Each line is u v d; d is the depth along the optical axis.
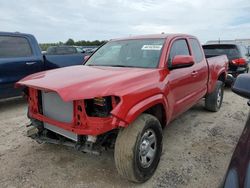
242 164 1.42
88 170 3.25
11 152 3.75
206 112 5.86
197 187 2.91
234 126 4.92
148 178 3.00
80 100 2.67
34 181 3.02
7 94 5.94
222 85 5.97
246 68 9.26
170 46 3.79
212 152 3.77
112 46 4.29
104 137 2.85
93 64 4.02
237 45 9.09
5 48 5.84
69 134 2.91
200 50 5.01
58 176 3.12
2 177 3.10
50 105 3.05
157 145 3.11
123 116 2.52
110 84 2.64
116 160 2.74
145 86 2.90
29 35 6.40
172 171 3.23
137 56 3.77
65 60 7.08
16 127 4.82
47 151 3.77
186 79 3.98
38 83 2.87
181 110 4.04
